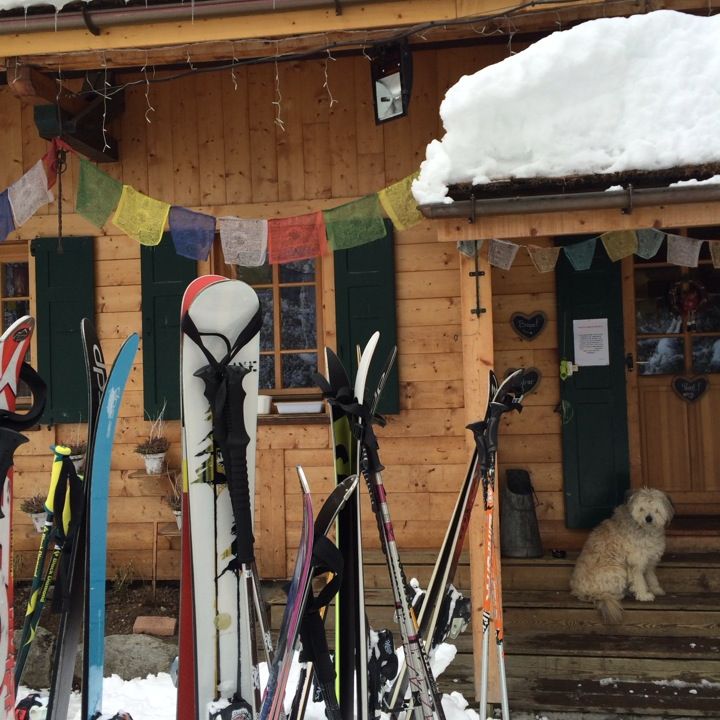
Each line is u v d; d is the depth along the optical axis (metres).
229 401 2.46
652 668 3.99
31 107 5.30
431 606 3.05
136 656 4.33
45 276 5.25
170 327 5.17
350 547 2.61
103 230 5.27
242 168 5.17
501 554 4.84
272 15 3.98
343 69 5.09
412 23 3.94
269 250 3.98
